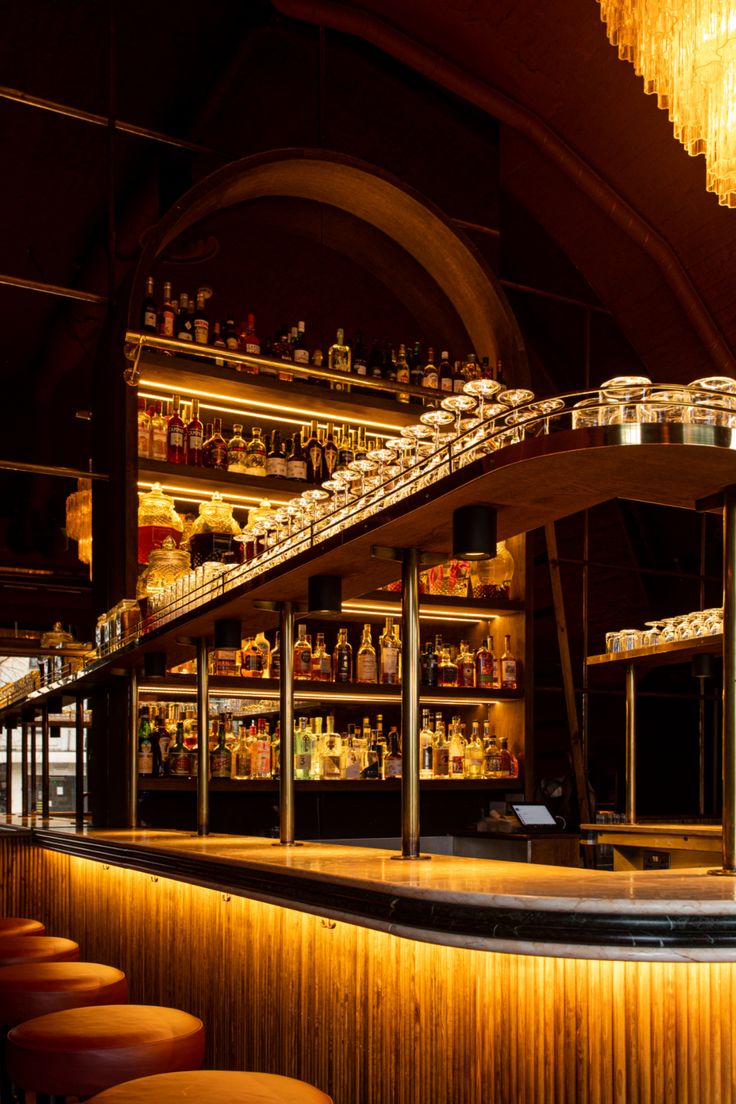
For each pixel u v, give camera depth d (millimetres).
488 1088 2076
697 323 7570
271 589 3238
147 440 5117
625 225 7410
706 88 4363
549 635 6238
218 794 5066
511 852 5273
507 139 7551
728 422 2061
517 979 2051
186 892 3502
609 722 7297
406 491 2510
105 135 6383
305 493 2988
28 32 6055
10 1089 2916
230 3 6355
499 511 2490
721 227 7090
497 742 5770
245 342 5461
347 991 2537
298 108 6770
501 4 6496
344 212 6082
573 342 8016
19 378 6961
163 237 5211
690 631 4500
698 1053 1896
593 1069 1939
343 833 5285
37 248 6625
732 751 2256
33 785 6215
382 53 6977
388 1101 2357
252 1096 1780
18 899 5051
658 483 2324
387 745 5461
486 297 5965
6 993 2609
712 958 1675
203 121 6496
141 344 4949
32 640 5473
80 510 6043
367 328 6617
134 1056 2094
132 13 6160
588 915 1713
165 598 3943
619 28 4520
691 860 4406
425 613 5750
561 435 2086
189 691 5062
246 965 3055
